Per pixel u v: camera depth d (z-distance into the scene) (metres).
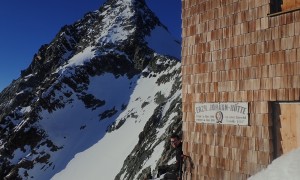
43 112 112.69
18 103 149.38
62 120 111.62
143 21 164.25
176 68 113.31
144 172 47.72
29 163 94.19
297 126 10.59
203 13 13.87
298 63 10.45
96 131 105.50
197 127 13.93
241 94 12.13
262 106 11.43
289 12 10.73
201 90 13.82
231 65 12.55
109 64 137.25
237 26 12.40
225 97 12.73
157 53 133.00
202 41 13.84
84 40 165.00
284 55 10.83
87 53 144.38
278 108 11.16
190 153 14.13
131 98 116.31
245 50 12.06
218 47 13.11
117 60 138.25
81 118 114.12
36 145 101.75
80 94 123.62
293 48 10.60
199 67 13.95
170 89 101.38
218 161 12.88
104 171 78.50
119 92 123.94
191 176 13.97
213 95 13.25
